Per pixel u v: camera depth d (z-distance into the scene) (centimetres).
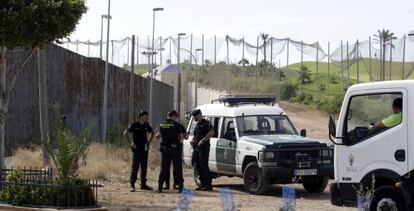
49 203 2350
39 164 4038
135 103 9606
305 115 16912
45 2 2472
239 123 3656
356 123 2427
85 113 7031
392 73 14650
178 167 3400
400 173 2267
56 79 6147
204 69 19662
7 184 2448
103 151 4744
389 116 2331
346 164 2434
